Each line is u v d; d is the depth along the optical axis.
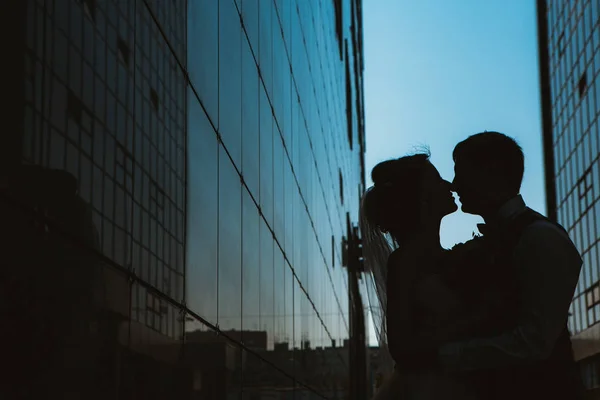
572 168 53.94
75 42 3.14
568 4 55.28
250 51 8.55
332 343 23.06
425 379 2.87
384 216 3.17
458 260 2.98
